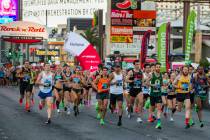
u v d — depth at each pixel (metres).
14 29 47.97
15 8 92.50
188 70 15.98
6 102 27.44
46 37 49.06
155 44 58.53
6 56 86.38
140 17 58.22
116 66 16.44
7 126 16.22
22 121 17.81
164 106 19.39
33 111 21.86
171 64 40.59
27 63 24.23
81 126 16.42
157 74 16.58
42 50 103.94
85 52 31.22
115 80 16.50
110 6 57.62
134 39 58.19
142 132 14.89
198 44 54.94
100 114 17.66
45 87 17.08
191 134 14.45
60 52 108.75
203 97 16.17
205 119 19.25
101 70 17.02
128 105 19.23
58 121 17.97
